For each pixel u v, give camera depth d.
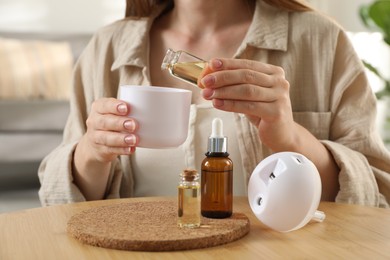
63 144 1.56
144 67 1.49
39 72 4.06
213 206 0.97
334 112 1.46
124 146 1.01
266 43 1.45
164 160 1.43
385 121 3.91
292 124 1.15
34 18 4.54
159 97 0.98
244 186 1.40
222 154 0.97
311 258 0.80
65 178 1.32
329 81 1.46
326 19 1.50
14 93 3.98
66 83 4.14
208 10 1.51
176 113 1.00
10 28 4.50
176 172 1.42
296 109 1.47
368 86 1.45
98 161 1.28
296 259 0.80
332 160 1.29
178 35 1.55
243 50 1.46
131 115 1.00
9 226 0.97
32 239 0.89
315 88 1.47
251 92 1.02
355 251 0.84
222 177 0.97
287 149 1.18
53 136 3.55
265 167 0.94
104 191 1.39
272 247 0.85
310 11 1.53
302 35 1.48
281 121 1.09
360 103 1.44
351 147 1.40
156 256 0.81
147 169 1.44
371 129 1.42
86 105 1.61
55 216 1.04
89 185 1.33
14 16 4.50
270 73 1.06
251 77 1.02
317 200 0.93
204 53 1.52
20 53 4.08
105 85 1.57
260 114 1.06
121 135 1.00
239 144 1.39
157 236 0.84
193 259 0.79
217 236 0.85
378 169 1.38
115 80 1.58
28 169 3.65
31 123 3.61
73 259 0.79
